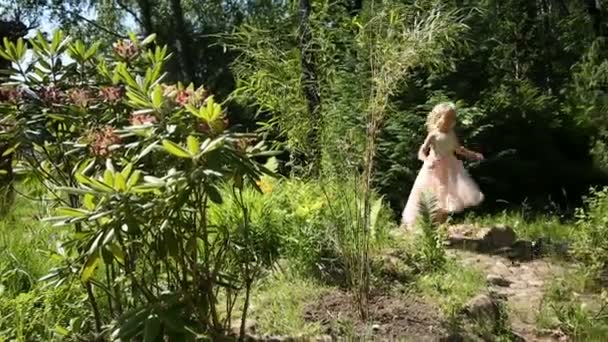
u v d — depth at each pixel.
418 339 4.62
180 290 3.57
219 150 3.29
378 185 10.70
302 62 5.57
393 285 5.45
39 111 3.82
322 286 5.33
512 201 12.44
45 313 4.10
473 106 11.77
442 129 8.21
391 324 4.82
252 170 3.38
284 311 4.83
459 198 8.10
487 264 6.80
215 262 3.88
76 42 4.10
